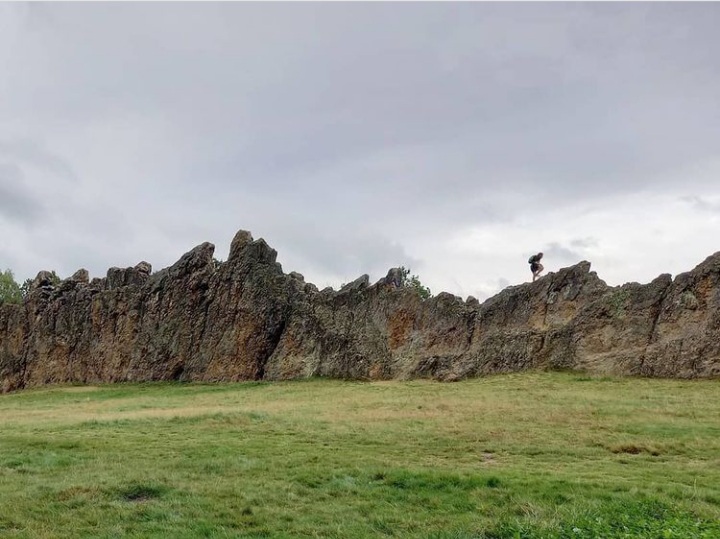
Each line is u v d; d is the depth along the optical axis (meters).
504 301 65.62
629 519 15.51
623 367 53.16
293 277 82.56
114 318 86.31
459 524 15.97
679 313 54.16
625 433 28.73
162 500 18.61
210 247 85.38
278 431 31.25
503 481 19.59
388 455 24.80
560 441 27.19
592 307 58.62
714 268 54.12
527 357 59.06
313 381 67.38
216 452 25.31
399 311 70.56
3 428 34.94
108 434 31.02
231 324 77.69
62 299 91.69
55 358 88.31
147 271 94.12
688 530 13.98
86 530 16.12
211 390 67.19
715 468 22.08
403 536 15.30
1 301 114.19
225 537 15.38
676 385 46.66
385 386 58.19
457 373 61.22
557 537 14.23
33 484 20.50
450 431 29.80
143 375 80.69
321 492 19.17
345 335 70.88
